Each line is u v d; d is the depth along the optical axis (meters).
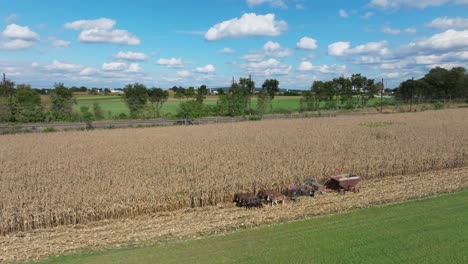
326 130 39.66
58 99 63.03
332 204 16.50
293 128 42.53
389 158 22.36
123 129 43.50
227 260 10.79
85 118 61.56
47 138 35.06
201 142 31.17
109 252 11.88
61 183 17.70
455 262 10.30
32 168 21.19
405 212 14.73
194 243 12.30
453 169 23.12
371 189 18.91
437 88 118.00
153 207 16.12
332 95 98.69
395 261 10.41
